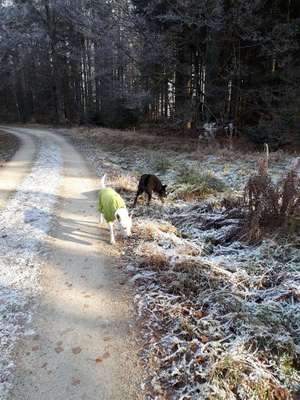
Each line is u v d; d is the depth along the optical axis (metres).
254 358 3.79
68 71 48.00
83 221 8.15
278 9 19.33
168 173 13.19
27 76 56.06
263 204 6.59
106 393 3.55
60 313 4.76
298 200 6.52
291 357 3.83
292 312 4.47
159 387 3.58
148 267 5.86
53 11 40.19
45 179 12.41
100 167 14.48
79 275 5.73
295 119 16.77
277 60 19.02
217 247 6.64
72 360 3.96
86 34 26.39
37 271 5.86
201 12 19.03
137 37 22.59
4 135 30.19
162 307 4.79
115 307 4.87
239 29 19.80
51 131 34.97
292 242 6.15
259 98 21.62
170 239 6.86
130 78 25.75
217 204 8.50
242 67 20.59
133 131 29.41
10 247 6.80
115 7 23.58
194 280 5.35
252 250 6.18
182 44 23.25
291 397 3.44
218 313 4.63
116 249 6.66
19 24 42.88
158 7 21.58
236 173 11.89
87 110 42.56
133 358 3.98
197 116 24.08
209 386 3.45
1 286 5.41
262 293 5.01
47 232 7.49
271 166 12.54
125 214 6.59
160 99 30.58
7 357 4.00
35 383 3.67
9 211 8.92
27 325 4.52
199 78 23.33
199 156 15.74
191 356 3.92
